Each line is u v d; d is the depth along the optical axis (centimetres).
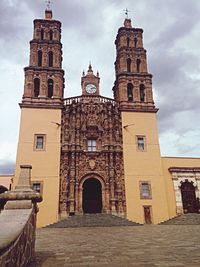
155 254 900
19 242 608
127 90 4159
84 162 3566
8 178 3844
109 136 3728
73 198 3312
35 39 4256
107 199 3406
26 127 3572
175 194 3497
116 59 4634
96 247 1098
